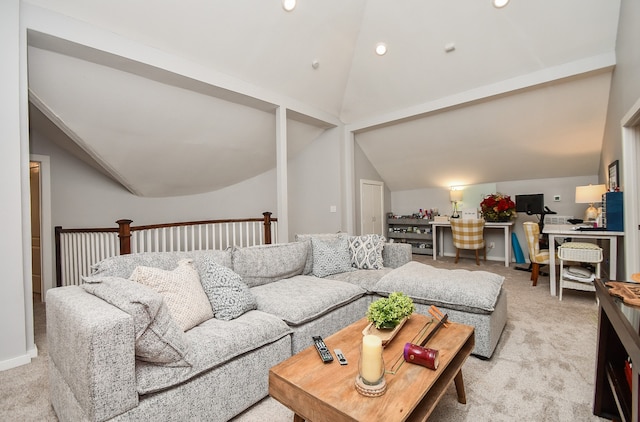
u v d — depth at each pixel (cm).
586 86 361
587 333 242
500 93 388
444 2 335
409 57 404
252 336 160
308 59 396
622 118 305
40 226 377
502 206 524
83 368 111
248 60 355
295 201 599
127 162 386
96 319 112
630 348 95
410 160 594
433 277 245
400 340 153
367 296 262
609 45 318
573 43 328
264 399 167
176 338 129
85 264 348
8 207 214
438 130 500
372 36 399
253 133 456
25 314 221
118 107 326
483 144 494
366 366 112
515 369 191
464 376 184
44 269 377
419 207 675
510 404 158
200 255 219
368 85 466
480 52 367
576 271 323
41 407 161
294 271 276
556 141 447
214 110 390
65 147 385
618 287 144
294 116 472
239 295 187
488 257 596
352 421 97
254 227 445
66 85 288
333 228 545
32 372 202
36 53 260
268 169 568
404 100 464
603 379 146
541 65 354
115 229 326
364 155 616
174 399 128
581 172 491
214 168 477
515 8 318
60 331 134
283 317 193
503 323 242
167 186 462
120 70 301
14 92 218
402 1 348
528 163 505
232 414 147
